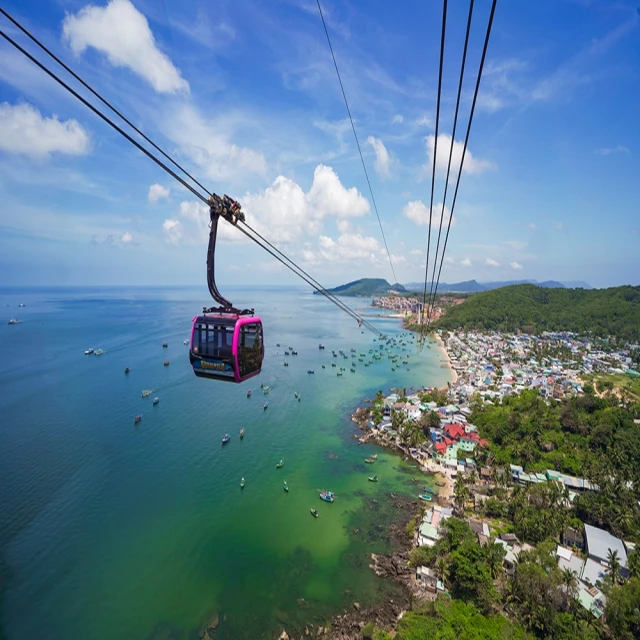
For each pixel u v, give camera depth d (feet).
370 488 228.43
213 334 72.02
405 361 570.05
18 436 256.32
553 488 208.64
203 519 192.24
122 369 417.49
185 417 307.17
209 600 149.18
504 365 548.31
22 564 158.10
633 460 246.27
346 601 151.94
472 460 258.98
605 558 165.07
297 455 261.65
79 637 132.77
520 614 139.85
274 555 172.76
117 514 190.19
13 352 476.54
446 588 155.12
